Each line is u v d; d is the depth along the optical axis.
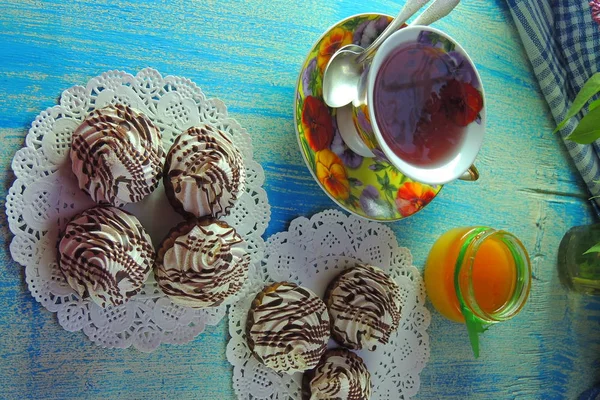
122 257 0.49
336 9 0.62
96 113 0.49
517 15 0.71
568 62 0.72
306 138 0.57
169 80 0.54
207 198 0.51
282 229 0.58
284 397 0.57
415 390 0.63
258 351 0.54
